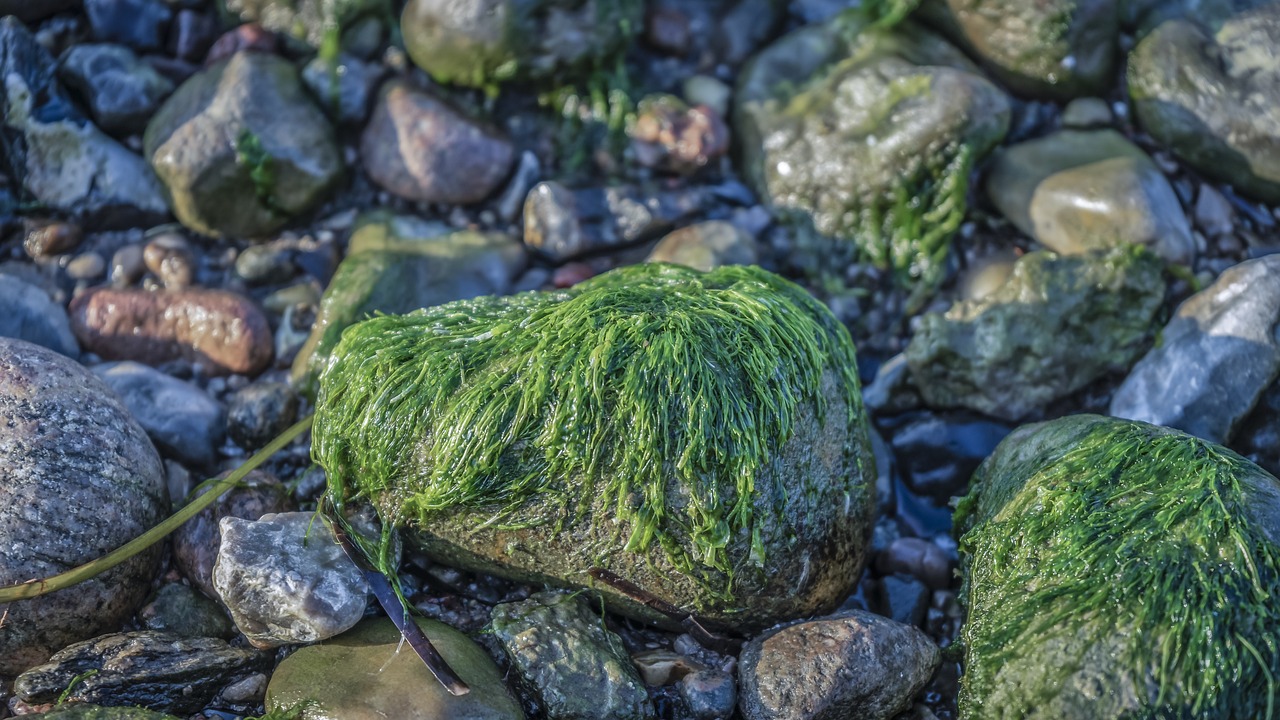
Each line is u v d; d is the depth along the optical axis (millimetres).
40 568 809
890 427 933
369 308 928
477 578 852
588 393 805
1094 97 993
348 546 831
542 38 989
